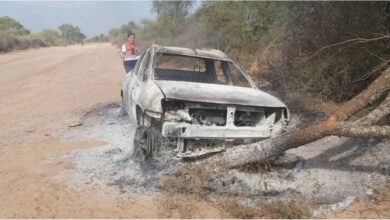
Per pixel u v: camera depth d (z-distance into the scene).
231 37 14.13
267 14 11.73
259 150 4.50
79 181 4.56
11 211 3.82
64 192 4.26
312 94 8.01
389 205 4.15
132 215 3.80
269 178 4.80
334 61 7.36
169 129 4.41
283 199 4.29
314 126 4.30
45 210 3.85
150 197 4.20
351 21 7.33
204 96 4.65
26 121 7.55
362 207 4.13
